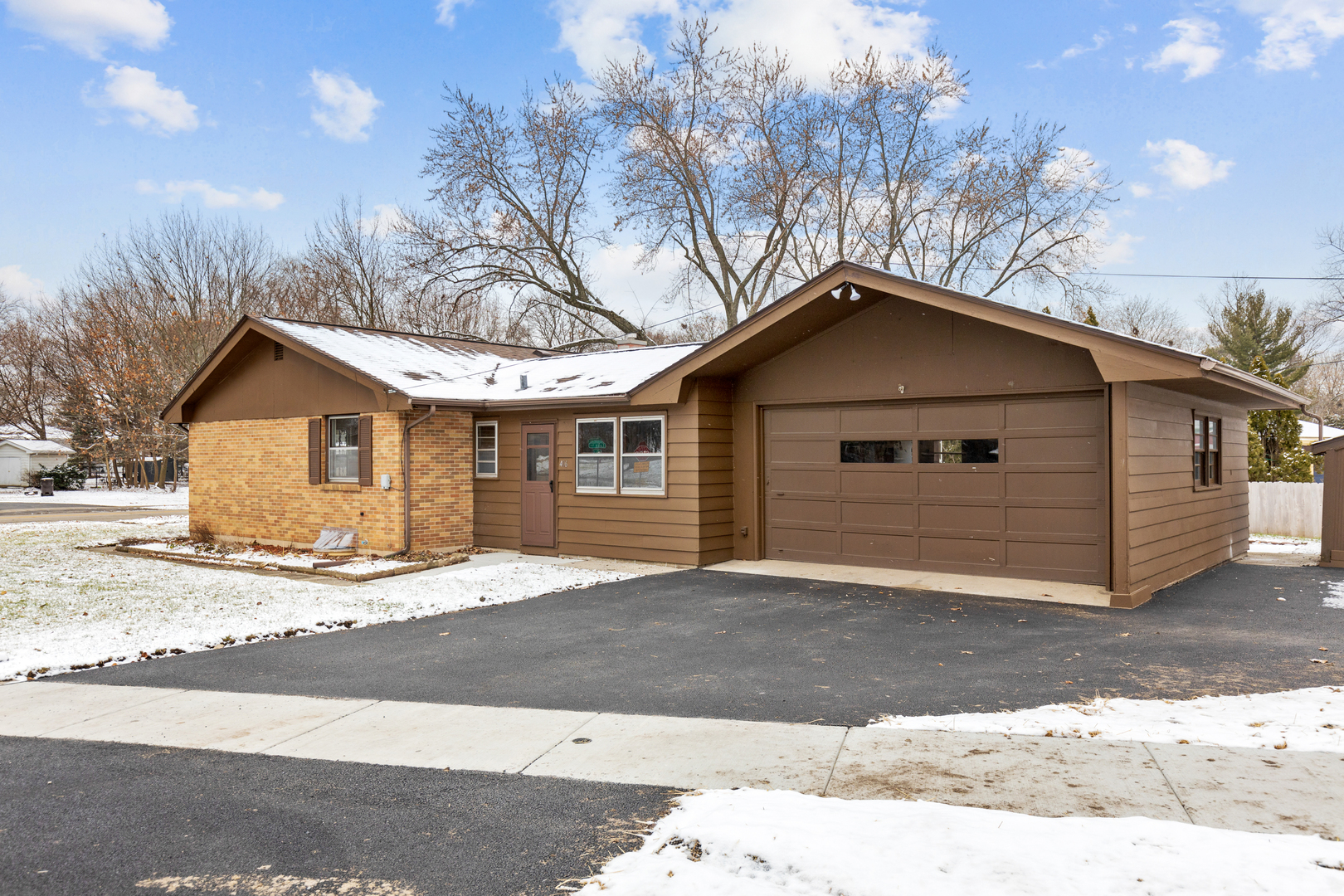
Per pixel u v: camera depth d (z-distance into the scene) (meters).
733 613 9.45
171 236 38.81
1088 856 3.39
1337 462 13.22
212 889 3.53
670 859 3.59
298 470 16.09
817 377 12.66
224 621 9.22
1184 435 11.91
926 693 6.23
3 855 3.85
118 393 38.88
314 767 4.92
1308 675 6.57
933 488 11.77
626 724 5.60
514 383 15.88
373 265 38.00
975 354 11.18
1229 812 3.94
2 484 53.84
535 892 3.44
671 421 13.22
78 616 9.55
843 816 3.88
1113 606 9.52
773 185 29.59
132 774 4.86
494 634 8.59
